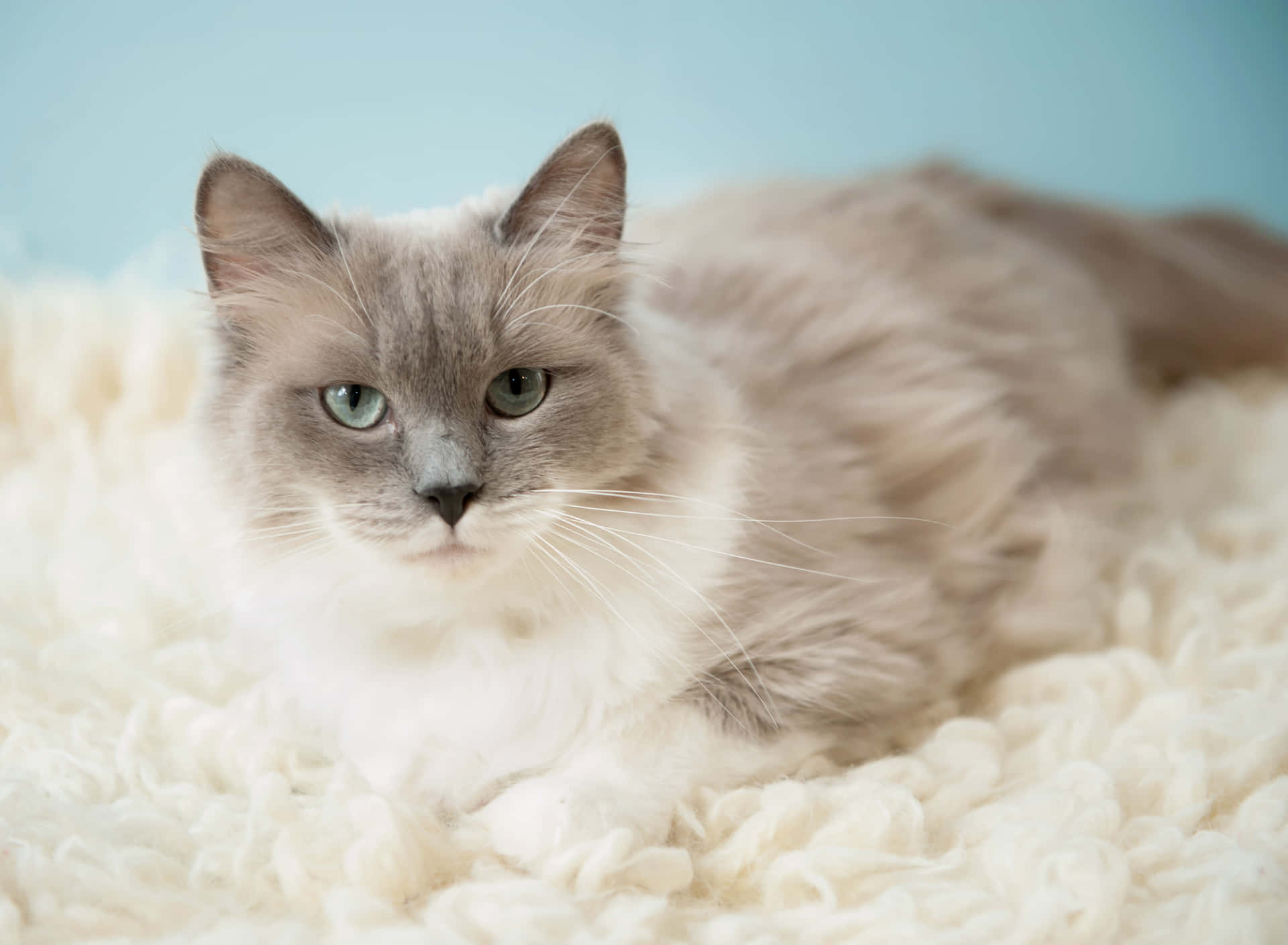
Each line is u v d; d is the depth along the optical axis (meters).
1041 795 0.54
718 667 0.56
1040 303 0.76
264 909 0.51
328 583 0.55
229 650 0.62
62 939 0.49
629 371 0.56
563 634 0.55
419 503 0.53
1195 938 0.48
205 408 0.56
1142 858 0.51
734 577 0.56
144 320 0.77
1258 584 0.65
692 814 0.53
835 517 0.60
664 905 0.50
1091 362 0.75
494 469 0.53
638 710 0.55
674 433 0.56
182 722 0.58
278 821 0.53
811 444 0.61
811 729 0.57
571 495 0.54
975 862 0.52
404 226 0.56
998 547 0.65
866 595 0.58
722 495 0.56
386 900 0.50
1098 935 0.49
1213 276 0.87
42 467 0.74
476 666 0.56
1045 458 0.69
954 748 0.57
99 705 0.59
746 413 0.59
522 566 0.55
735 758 0.55
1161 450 0.78
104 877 0.50
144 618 0.63
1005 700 0.61
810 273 0.69
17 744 0.56
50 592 0.66
